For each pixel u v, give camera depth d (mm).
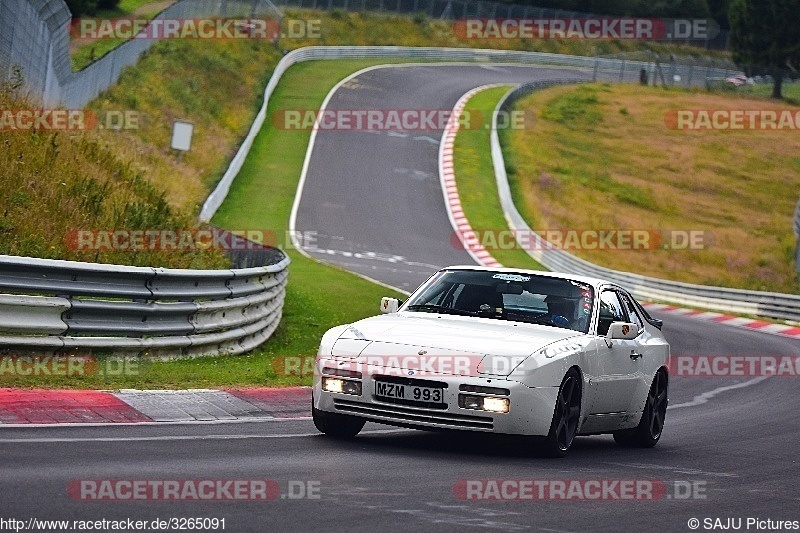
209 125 167500
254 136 182500
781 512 27328
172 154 137750
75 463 25750
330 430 33594
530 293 36375
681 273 167125
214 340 52750
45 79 100375
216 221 134875
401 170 180875
